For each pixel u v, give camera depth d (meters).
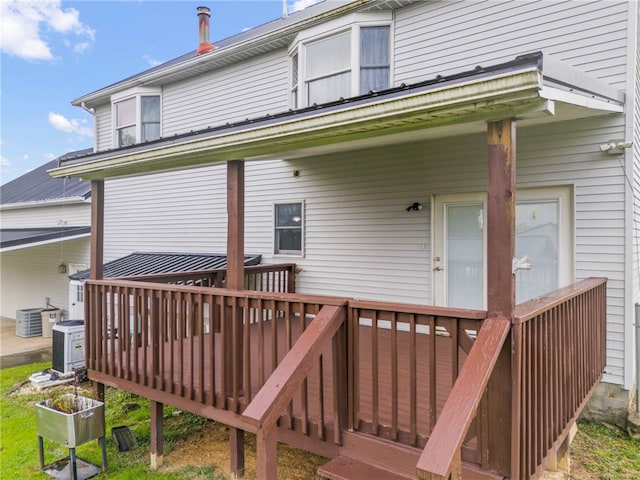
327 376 3.79
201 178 8.52
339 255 6.46
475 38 5.29
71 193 11.36
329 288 6.57
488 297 2.38
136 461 4.19
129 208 9.88
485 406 2.29
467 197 5.29
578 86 3.13
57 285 11.58
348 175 6.34
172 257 8.51
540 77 2.19
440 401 3.07
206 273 5.56
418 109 2.69
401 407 3.00
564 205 4.63
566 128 4.55
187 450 4.38
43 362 8.30
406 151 5.73
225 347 3.44
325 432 2.82
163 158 4.34
